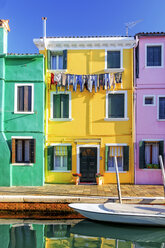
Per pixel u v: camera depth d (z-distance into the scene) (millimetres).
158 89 13008
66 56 13156
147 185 12273
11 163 12164
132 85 13008
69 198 9141
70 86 13242
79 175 12508
